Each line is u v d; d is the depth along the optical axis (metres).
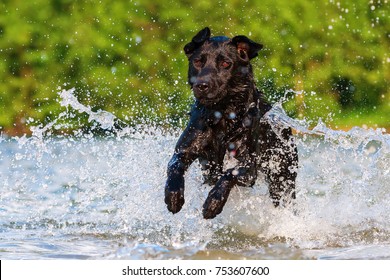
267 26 25.89
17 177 14.45
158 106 24.67
